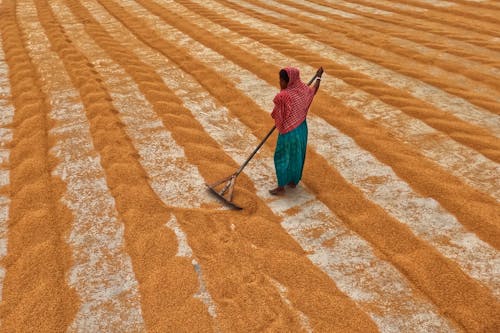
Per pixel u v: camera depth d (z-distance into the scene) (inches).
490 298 125.2
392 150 206.2
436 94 268.7
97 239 154.2
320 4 501.4
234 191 179.3
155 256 144.9
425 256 141.1
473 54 329.4
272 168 198.4
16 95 279.0
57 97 271.7
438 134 222.2
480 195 171.9
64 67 321.1
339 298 127.7
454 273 133.9
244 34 394.3
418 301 126.6
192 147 212.2
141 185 183.0
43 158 204.4
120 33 406.9
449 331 117.0
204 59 336.8
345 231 157.0
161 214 165.5
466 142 212.4
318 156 204.2
